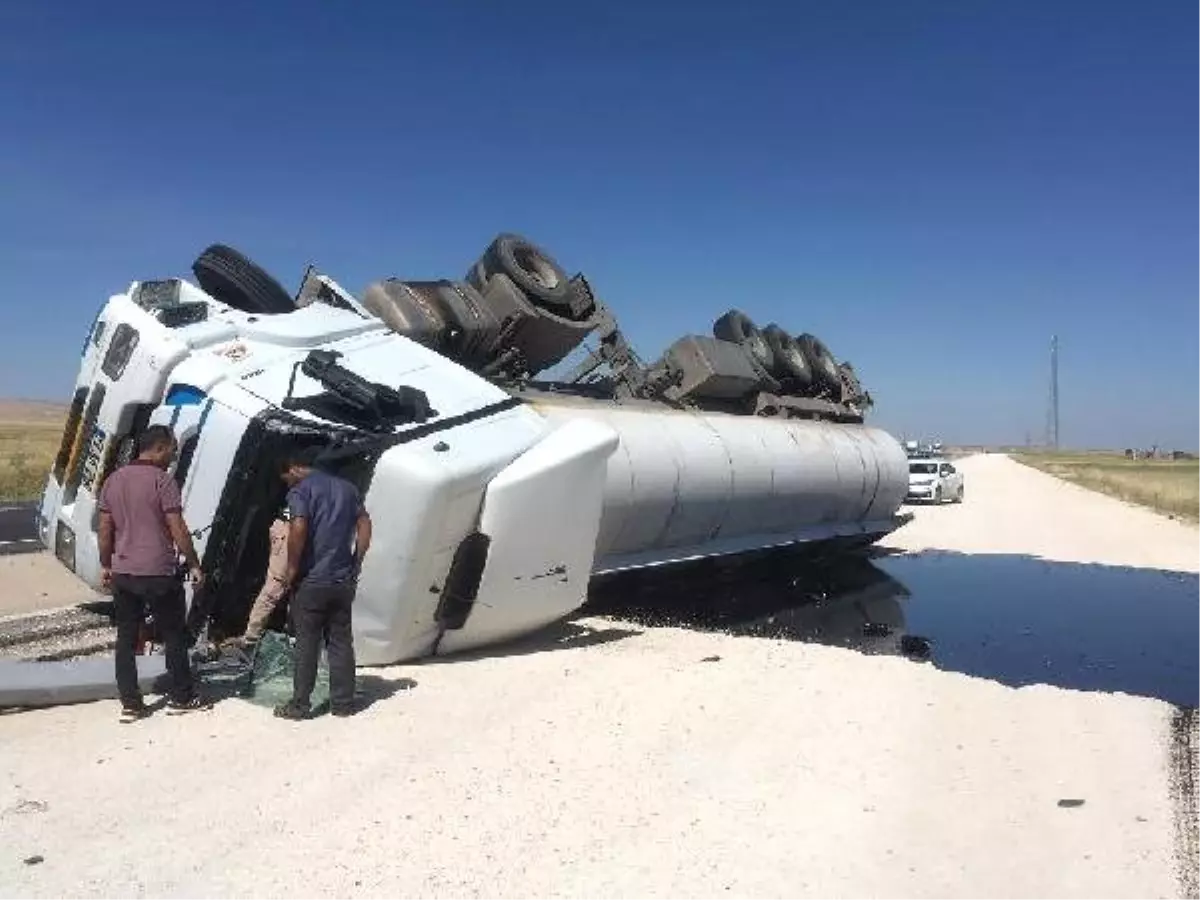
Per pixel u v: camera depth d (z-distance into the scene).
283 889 4.21
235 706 6.64
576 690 7.34
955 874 4.65
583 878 4.43
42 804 4.96
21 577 12.27
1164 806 5.54
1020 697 7.83
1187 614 13.56
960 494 36.81
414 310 10.43
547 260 12.62
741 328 16.09
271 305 9.54
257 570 8.16
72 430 9.20
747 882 4.47
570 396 12.06
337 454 7.20
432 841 4.72
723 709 7.07
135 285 9.13
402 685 7.25
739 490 12.66
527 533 8.02
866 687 7.89
